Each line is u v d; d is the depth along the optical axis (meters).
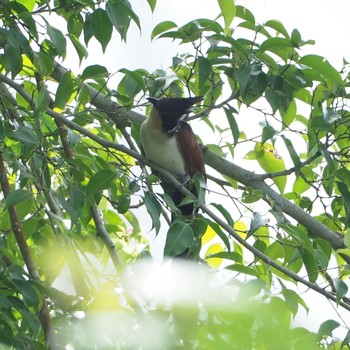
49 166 9.88
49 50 9.11
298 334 6.86
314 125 9.50
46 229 9.52
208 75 9.00
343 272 8.62
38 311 7.63
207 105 10.49
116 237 10.22
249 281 7.21
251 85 9.09
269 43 9.12
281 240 8.94
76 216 7.83
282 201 10.47
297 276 8.33
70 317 7.62
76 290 8.05
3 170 8.38
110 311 7.14
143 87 8.98
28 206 8.75
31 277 8.00
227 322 6.94
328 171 10.00
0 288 7.41
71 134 8.72
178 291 7.29
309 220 10.41
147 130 10.39
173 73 9.59
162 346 6.88
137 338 6.91
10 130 8.45
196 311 7.14
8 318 7.28
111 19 8.62
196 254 8.13
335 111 9.41
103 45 8.85
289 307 7.60
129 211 10.09
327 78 9.48
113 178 8.04
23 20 8.64
